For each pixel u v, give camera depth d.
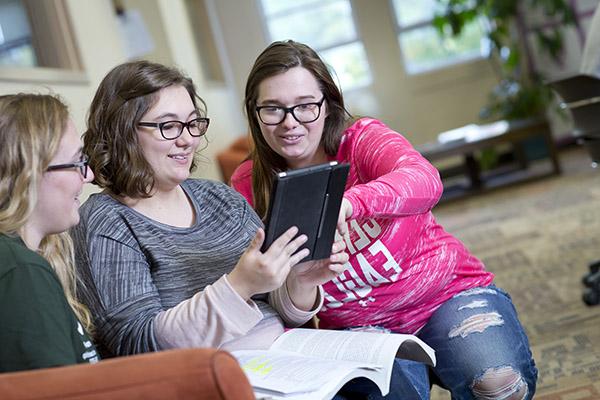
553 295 4.39
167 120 1.93
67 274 1.77
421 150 9.02
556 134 10.91
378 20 11.27
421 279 2.24
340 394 1.95
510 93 10.38
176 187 2.08
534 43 10.73
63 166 1.57
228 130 10.13
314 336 1.92
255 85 2.23
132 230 1.92
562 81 4.01
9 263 1.40
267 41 11.48
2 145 1.52
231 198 2.17
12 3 4.77
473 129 9.88
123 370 1.22
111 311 1.82
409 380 1.98
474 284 2.32
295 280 1.99
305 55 2.21
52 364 1.37
